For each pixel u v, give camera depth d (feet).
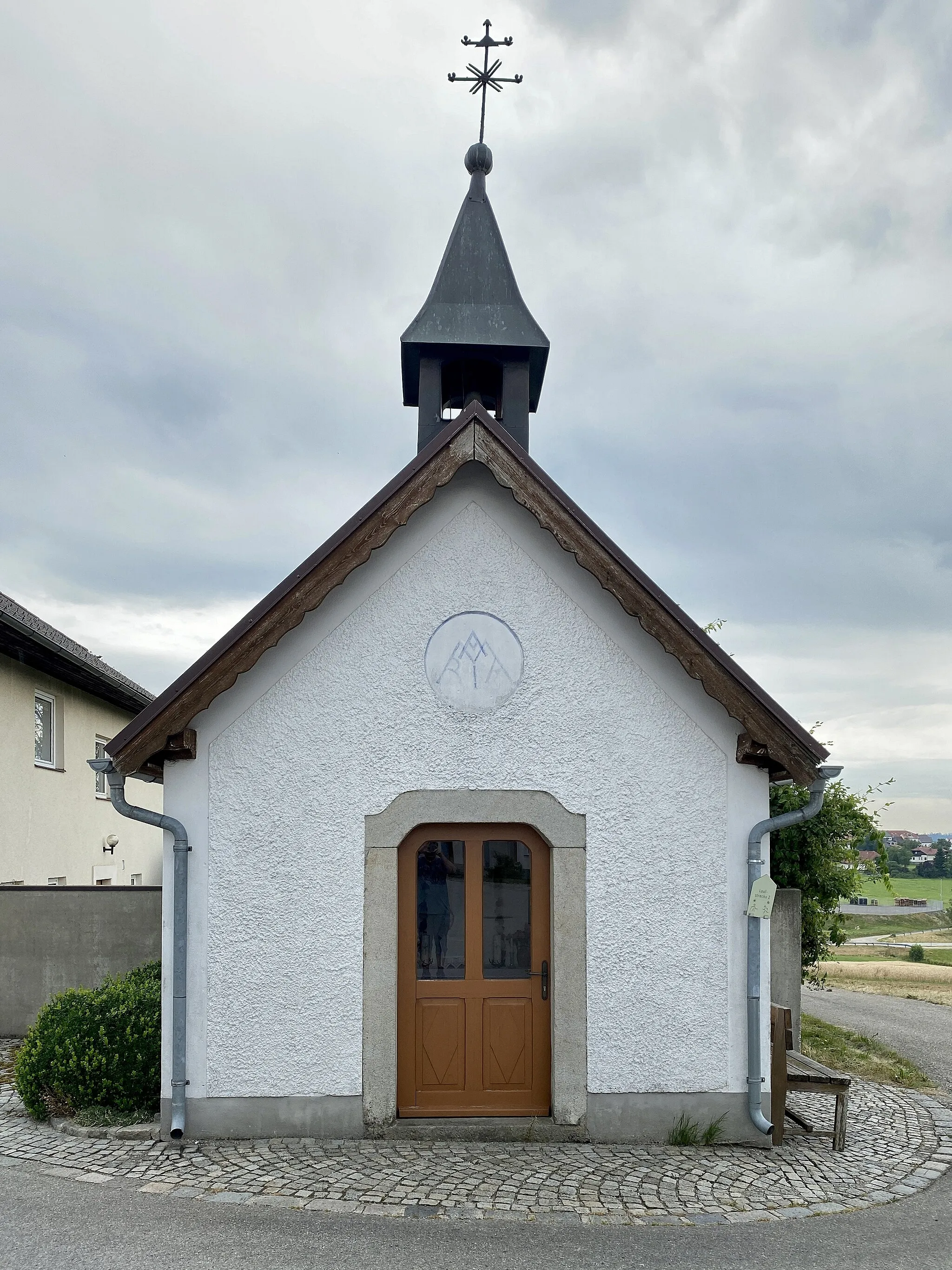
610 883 23.20
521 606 23.76
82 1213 18.20
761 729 22.71
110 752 21.97
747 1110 22.93
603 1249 17.19
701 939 23.18
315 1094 22.39
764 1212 19.04
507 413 30.45
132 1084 23.52
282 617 22.33
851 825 40.04
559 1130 22.63
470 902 23.68
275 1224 17.79
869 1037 38.88
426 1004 23.40
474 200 32.63
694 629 22.76
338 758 23.06
